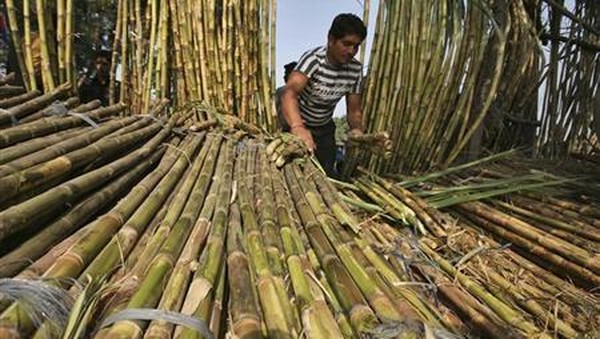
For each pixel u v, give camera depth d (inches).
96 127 112.0
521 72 164.1
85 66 167.9
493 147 173.3
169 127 126.1
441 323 67.2
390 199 118.5
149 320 51.7
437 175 138.9
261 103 149.6
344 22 124.1
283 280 67.0
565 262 96.6
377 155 140.9
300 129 126.2
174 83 147.2
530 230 105.3
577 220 109.7
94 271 59.9
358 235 84.7
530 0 169.5
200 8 139.7
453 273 90.0
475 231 113.7
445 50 145.7
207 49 142.3
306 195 97.6
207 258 66.1
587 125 181.8
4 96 117.5
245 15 141.6
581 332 77.8
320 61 132.3
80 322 50.3
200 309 55.3
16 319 46.6
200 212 84.6
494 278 90.9
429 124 147.6
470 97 148.7
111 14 165.8
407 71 143.1
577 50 176.2
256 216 88.7
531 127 178.7
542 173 134.9
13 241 66.7
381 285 67.1
